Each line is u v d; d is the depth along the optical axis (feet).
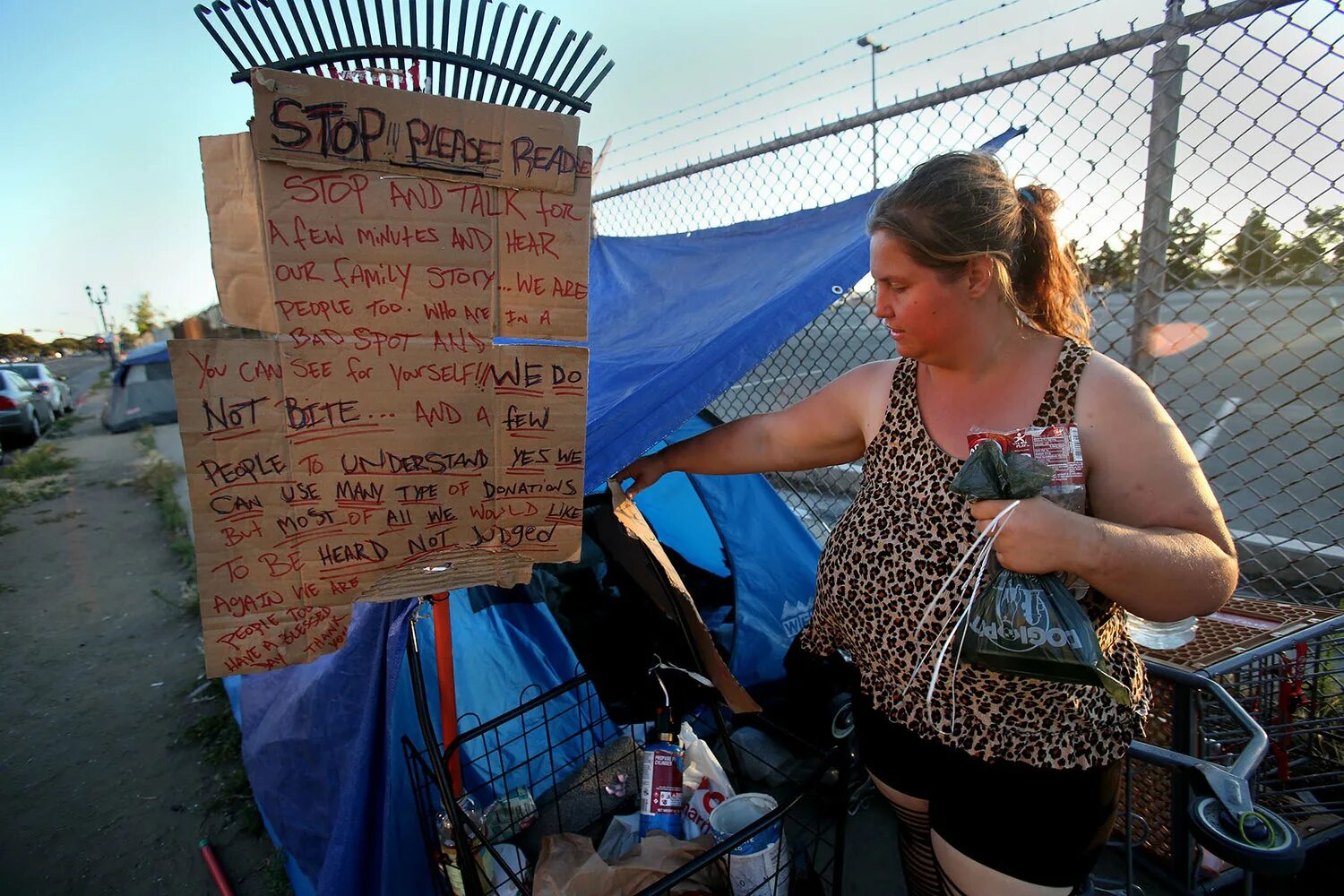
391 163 3.78
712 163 13.58
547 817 6.91
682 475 11.73
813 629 5.37
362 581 4.24
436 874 6.20
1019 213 3.87
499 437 4.31
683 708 7.06
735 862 5.23
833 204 9.43
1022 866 4.15
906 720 4.44
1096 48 8.20
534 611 8.78
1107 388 3.73
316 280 3.79
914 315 3.88
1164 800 7.06
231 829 9.18
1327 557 12.92
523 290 4.15
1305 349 31.65
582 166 4.10
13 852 9.01
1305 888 7.02
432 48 3.82
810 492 17.49
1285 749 7.01
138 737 11.43
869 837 8.04
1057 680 3.47
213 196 3.65
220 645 4.00
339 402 3.96
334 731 6.66
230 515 3.90
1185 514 3.49
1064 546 3.25
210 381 3.74
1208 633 6.98
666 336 7.73
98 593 17.90
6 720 12.10
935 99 9.81
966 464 3.58
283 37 3.62
